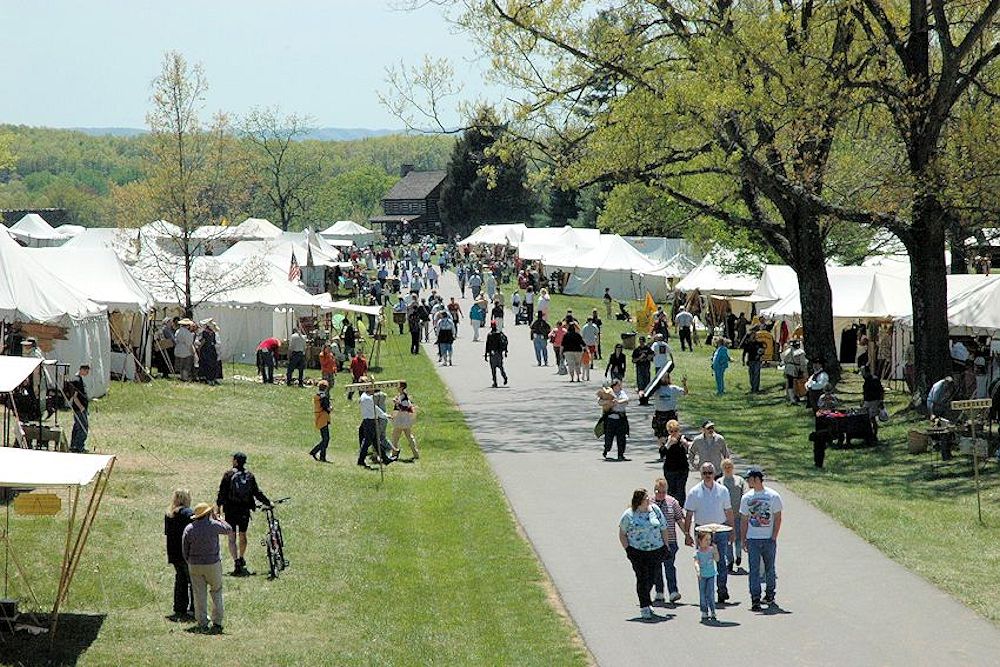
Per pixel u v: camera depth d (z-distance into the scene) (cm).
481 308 11225
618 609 2997
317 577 3356
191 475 4472
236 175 9575
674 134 5991
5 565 3019
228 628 2853
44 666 2483
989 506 4141
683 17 6022
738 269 10506
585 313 13700
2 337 5653
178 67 9106
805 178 5994
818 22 5872
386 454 5222
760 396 7256
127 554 3362
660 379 5109
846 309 7900
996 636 2733
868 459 5081
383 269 18400
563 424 6253
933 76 5909
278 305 9006
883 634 2748
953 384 5481
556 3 6081
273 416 6475
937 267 5872
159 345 7575
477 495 4434
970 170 5428
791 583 3198
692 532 3741
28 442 4344
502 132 6562
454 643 2825
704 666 2544
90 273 7306
